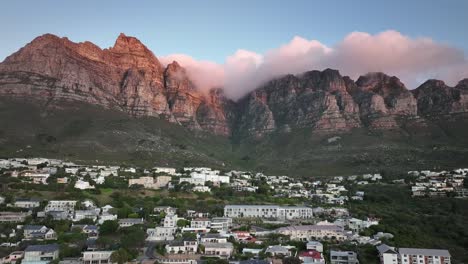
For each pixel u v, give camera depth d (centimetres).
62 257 19562
